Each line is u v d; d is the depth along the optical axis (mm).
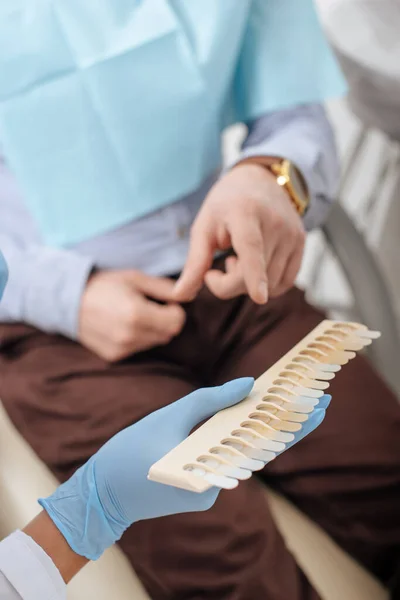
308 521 785
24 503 754
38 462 790
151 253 831
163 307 781
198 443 436
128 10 790
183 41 795
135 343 766
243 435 442
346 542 767
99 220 813
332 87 879
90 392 749
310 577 726
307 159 805
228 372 823
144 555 686
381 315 1045
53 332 806
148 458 491
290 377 507
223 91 833
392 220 1587
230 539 667
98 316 766
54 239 818
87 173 801
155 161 807
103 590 697
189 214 843
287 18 868
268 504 752
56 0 772
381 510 766
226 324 827
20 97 777
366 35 1079
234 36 818
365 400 795
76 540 513
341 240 1051
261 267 672
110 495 500
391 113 1087
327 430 777
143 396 736
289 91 864
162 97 795
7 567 482
